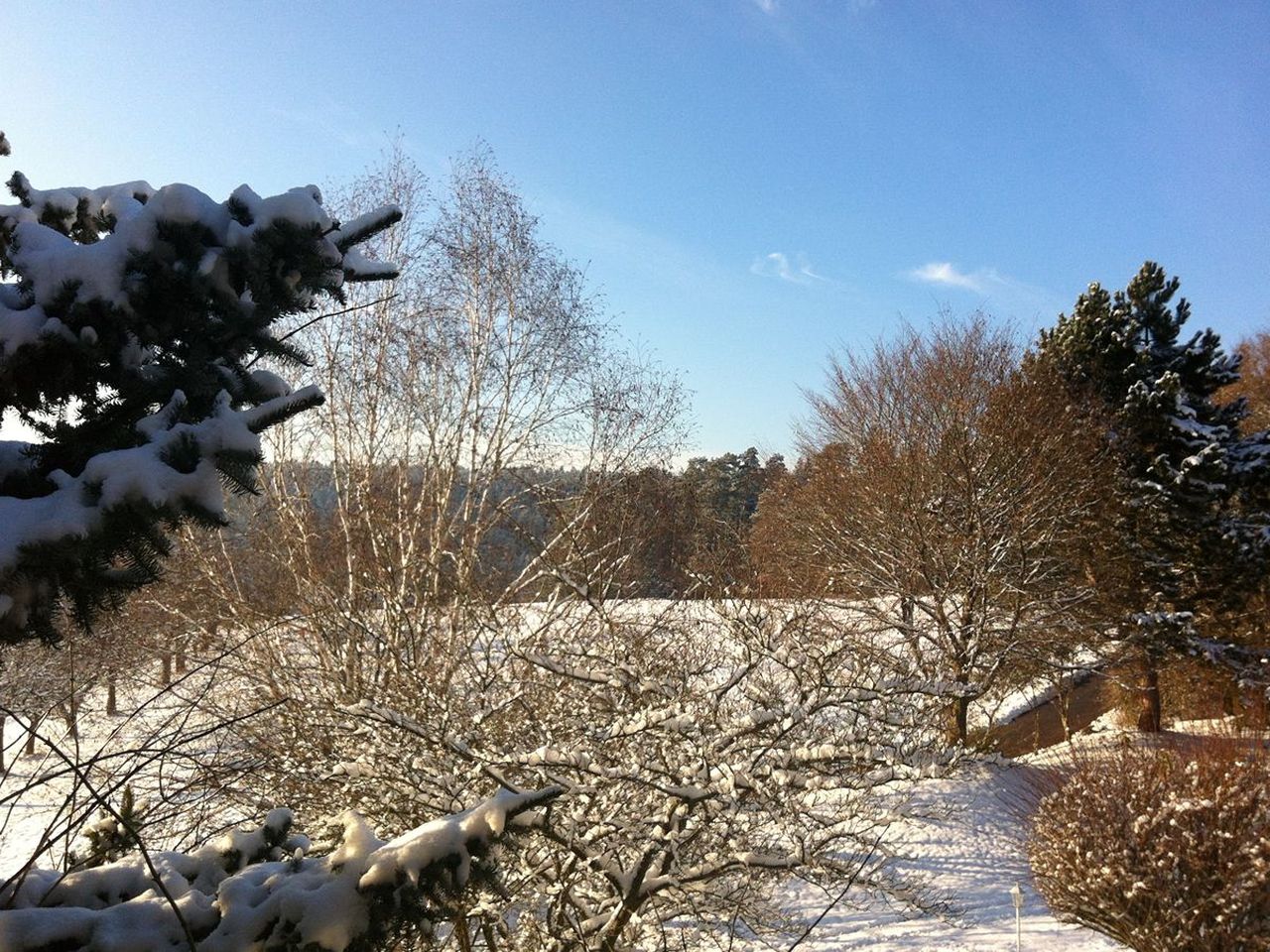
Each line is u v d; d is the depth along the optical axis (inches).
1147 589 661.3
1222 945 256.5
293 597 413.1
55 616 88.6
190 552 385.7
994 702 759.1
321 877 78.5
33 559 75.1
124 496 76.0
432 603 350.0
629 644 239.6
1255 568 637.3
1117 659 637.9
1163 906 268.2
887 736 200.1
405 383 458.0
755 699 209.2
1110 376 730.2
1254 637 665.0
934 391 716.7
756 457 1659.7
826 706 198.2
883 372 807.7
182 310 87.5
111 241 84.4
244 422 83.0
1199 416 721.0
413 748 223.5
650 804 207.0
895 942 317.1
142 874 88.7
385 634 336.5
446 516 439.2
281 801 255.4
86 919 78.7
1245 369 1192.8
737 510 1561.3
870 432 768.9
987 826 450.6
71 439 85.7
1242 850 255.4
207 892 90.8
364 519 419.2
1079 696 840.3
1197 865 264.7
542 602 376.5
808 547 749.3
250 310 89.4
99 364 85.8
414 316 468.8
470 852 77.5
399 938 79.0
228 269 86.4
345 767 198.2
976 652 511.2
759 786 182.1
